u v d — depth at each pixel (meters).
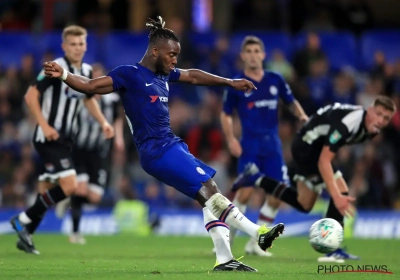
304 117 37.91
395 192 61.09
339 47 70.75
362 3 73.50
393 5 79.75
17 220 33.56
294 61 66.88
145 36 70.12
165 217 54.47
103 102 45.22
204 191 23.91
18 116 63.50
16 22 73.31
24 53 69.56
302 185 33.84
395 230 52.56
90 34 70.38
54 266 26.45
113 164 58.97
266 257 33.34
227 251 24.31
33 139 34.69
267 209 36.34
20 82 64.81
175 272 23.92
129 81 24.23
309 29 73.06
